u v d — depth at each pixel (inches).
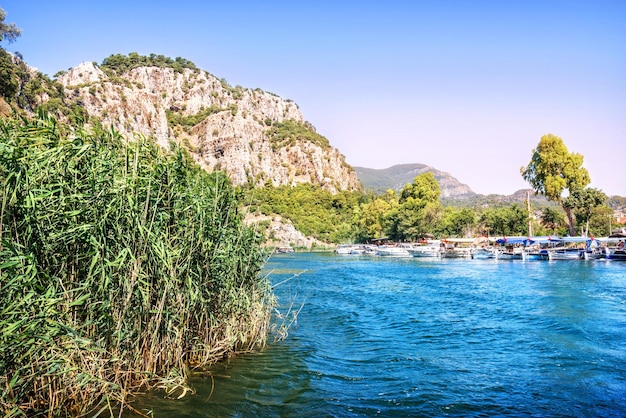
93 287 299.0
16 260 233.0
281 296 986.1
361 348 527.5
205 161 6510.8
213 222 427.2
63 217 287.3
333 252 3863.2
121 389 298.8
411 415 323.9
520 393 372.8
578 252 2262.6
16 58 2209.6
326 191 6889.8
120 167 342.0
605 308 812.0
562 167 2802.7
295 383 380.5
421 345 544.7
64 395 275.4
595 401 355.6
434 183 4490.7
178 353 359.6
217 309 433.4
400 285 1241.4
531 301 908.6
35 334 242.7
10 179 248.7
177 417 295.4
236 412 311.9
